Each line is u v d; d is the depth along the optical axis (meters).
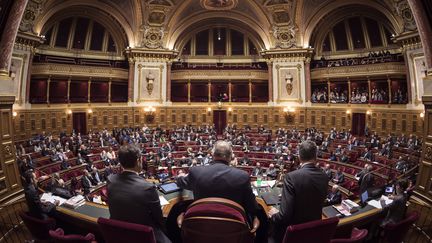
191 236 2.25
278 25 27.45
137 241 2.67
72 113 25.34
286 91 28.25
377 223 4.68
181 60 30.88
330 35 27.97
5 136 7.14
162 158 18.05
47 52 25.02
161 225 3.09
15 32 7.48
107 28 27.94
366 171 9.29
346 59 26.66
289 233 2.75
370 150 18.58
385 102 22.86
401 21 20.08
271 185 5.33
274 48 28.11
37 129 22.67
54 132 23.95
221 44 31.36
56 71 24.08
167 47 28.67
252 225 2.72
